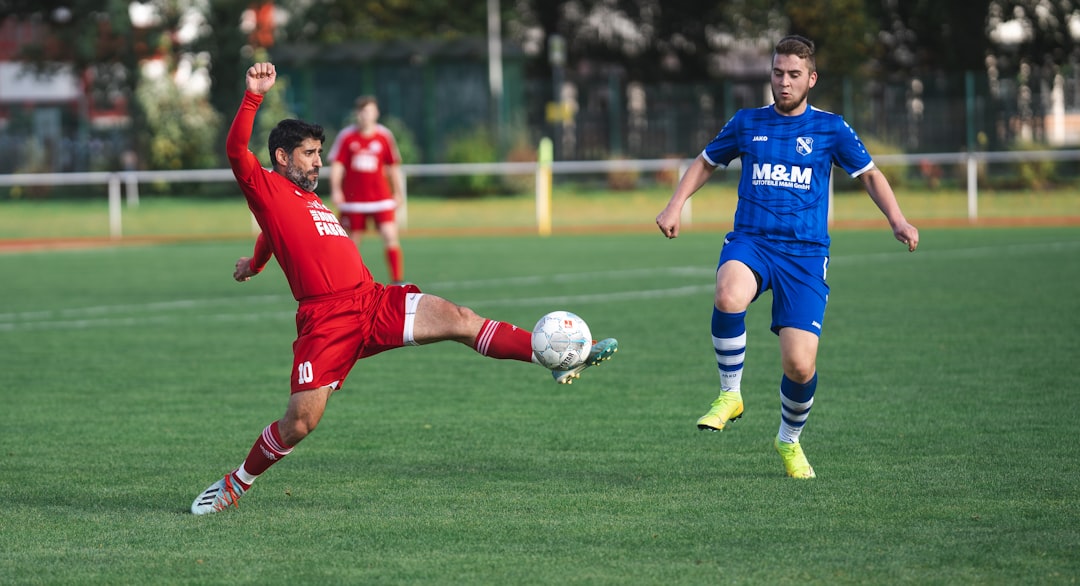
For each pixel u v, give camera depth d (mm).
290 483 20547
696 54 153625
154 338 39156
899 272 53875
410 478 20797
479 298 48156
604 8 152750
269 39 136625
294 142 18906
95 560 16219
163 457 22922
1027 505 18156
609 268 59344
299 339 18656
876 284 49656
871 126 116688
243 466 18750
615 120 122375
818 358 32625
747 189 20359
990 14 126875
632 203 104750
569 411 26594
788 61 19875
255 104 18406
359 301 18719
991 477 19953
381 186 52438
